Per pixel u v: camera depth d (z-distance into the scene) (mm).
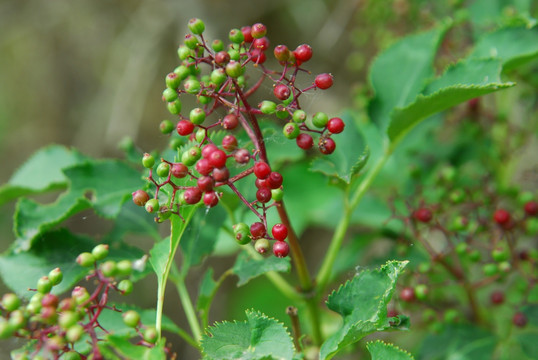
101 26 926
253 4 850
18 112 1014
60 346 365
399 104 487
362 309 394
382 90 491
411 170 527
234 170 459
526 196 508
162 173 391
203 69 515
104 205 458
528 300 483
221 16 827
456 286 519
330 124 397
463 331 484
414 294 470
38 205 458
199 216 467
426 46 495
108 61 940
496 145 556
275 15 868
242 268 428
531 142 592
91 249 458
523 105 564
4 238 899
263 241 385
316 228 889
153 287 829
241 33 401
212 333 389
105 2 909
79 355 376
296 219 611
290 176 627
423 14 580
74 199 462
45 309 367
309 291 448
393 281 384
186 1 823
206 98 406
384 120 485
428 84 454
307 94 446
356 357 499
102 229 880
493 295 491
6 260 447
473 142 559
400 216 489
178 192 397
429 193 531
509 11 535
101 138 917
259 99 694
